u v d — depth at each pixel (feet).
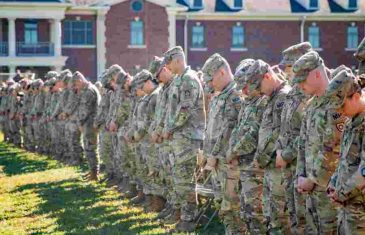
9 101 85.46
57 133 66.23
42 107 73.20
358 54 22.27
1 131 99.66
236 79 27.04
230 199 29.30
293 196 25.36
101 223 38.63
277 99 26.04
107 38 169.58
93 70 169.58
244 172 27.45
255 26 176.65
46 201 46.39
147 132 40.88
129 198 46.01
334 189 20.83
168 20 172.14
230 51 176.35
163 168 37.65
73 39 168.76
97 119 51.26
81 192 49.21
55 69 164.55
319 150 22.85
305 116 23.57
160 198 41.04
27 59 161.89
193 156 34.40
